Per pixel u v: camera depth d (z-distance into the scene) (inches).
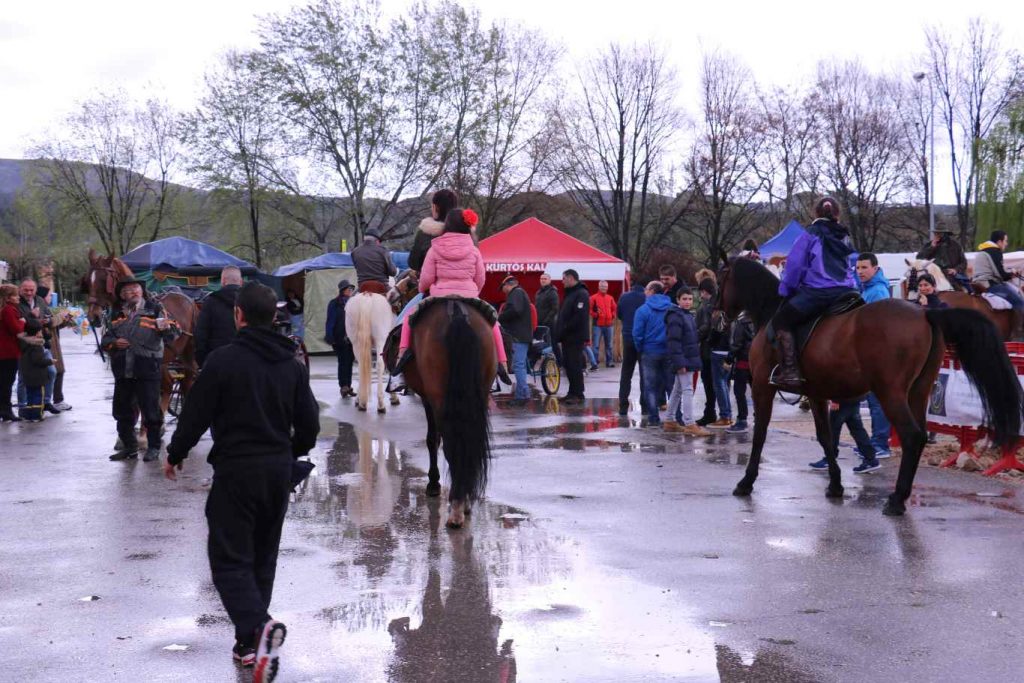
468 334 292.0
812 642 198.2
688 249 2309.3
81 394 754.2
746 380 506.6
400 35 1761.8
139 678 182.2
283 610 221.1
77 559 265.6
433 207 336.2
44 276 641.6
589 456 430.6
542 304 735.7
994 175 1519.4
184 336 497.0
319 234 1926.7
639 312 528.7
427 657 191.9
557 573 248.5
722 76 2096.5
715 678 180.4
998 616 213.2
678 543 277.6
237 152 1790.1
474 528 297.6
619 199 2114.9
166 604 226.5
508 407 634.8
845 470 394.3
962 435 401.1
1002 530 289.7
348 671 185.0
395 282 629.9
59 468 410.6
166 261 1248.2
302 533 293.6
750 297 350.6
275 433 184.2
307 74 1743.4
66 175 2365.9
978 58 2058.3
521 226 1079.6
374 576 247.3
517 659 190.4
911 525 296.8
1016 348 389.7
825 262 325.7
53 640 202.8
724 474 386.3
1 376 570.6
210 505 183.9
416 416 586.9
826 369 320.8
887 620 211.2
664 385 544.4
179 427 182.2
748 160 2102.6
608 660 189.6
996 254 517.3
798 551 268.2
